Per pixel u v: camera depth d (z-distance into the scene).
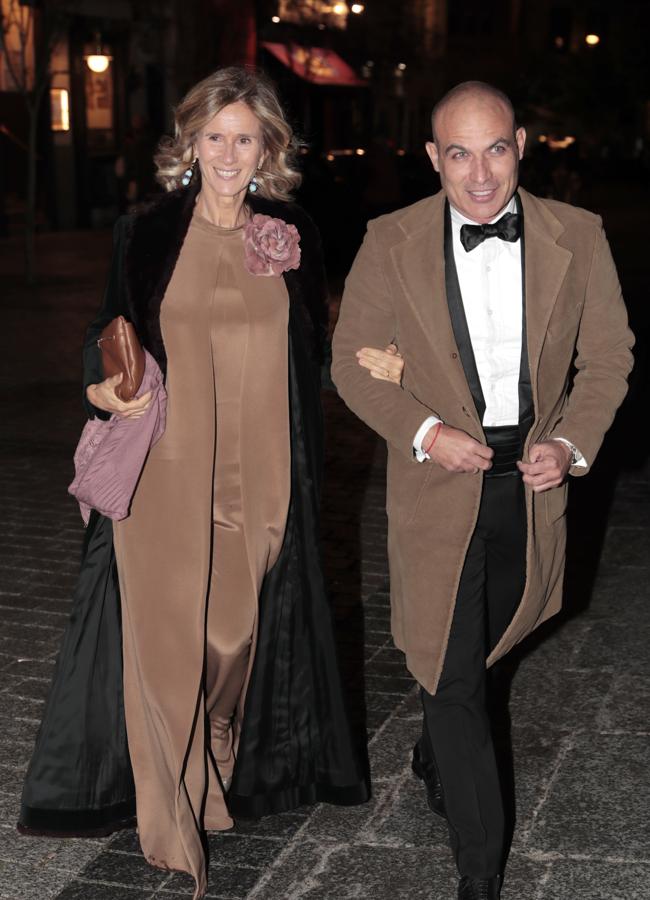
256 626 3.44
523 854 3.38
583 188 38.62
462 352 3.05
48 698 3.41
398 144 50.47
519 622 3.22
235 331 3.34
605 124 63.50
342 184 19.27
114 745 3.39
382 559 5.98
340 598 5.46
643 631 4.99
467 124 2.92
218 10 27.81
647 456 8.04
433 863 3.35
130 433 3.21
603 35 64.62
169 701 3.32
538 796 3.69
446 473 3.12
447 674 3.19
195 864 3.18
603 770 3.85
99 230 26.72
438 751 3.14
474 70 59.62
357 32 33.12
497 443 3.09
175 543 3.33
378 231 3.19
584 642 4.88
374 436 8.50
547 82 61.88
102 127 27.20
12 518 6.62
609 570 5.75
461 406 3.05
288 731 3.52
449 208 3.11
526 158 31.95
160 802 3.32
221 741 3.72
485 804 3.09
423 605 3.17
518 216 3.01
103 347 3.17
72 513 6.71
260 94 3.25
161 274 3.28
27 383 10.25
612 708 4.29
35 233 25.36
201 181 3.36
